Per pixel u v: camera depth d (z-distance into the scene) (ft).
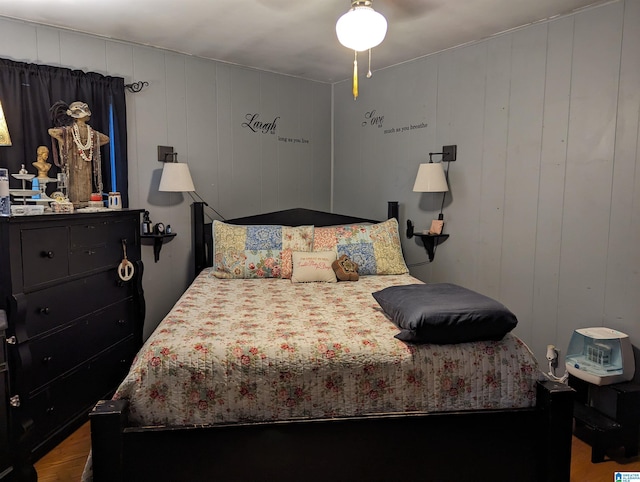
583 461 6.77
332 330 5.69
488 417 5.14
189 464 4.79
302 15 7.95
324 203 13.24
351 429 4.98
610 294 7.52
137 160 9.69
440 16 8.00
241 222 11.10
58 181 7.84
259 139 11.66
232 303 7.22
